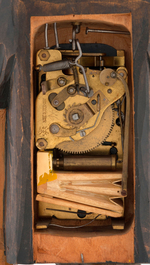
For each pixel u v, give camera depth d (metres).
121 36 0.45
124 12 0.40
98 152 0.44
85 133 0.41
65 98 0.41
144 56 0.40
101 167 0.42
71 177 0.41
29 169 0.40
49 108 0.41
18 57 0.40
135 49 0.40
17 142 0.41
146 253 0.40
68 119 0.41
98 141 0.42
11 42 0.40
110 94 0.41
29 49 0.40
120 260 0.40
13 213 0.41
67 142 0.42
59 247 0.41
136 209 0.40
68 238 0.41
